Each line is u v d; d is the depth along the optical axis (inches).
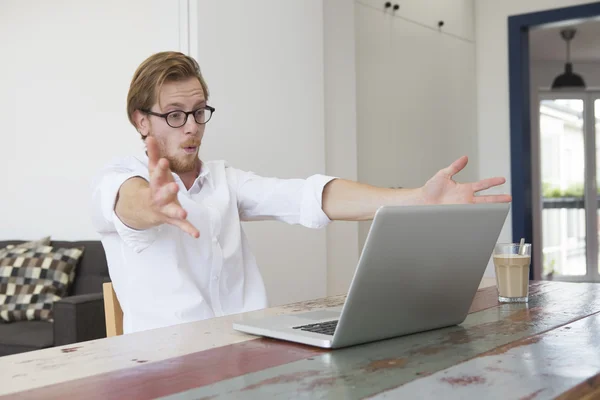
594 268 296.4
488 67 203.3
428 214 38.5
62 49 144.7
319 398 29.0
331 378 32.2
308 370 33.7
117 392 30.6
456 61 195.5
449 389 30.0
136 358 37.0
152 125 62.6
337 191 61.8
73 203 142.9
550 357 35.8
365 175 161.0
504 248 56.6
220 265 64.0
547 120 302.7
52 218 146.0
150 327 60.2
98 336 109.3
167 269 60.7
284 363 35.3
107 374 33.7
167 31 110.4
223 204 65.7
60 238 144.9
